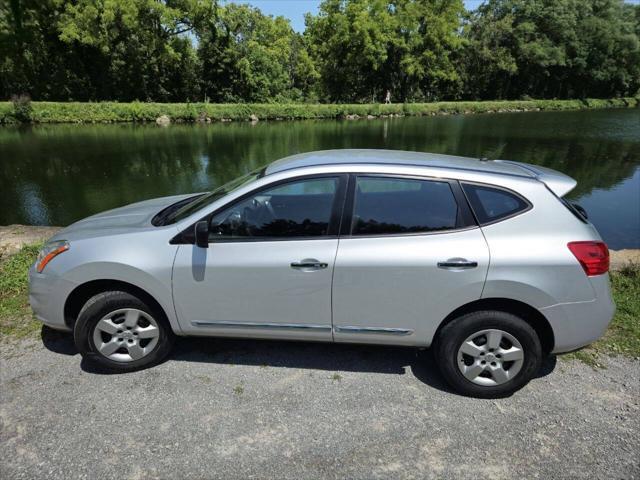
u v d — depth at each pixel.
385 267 2.84
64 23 38.75
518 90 72.94
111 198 13.54
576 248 2.79
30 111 36.38
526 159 21.17
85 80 43.62
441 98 68.94
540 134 33.19
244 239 2.98
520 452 2.55
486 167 3.11
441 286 2.83
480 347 2.95
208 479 2.34
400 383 3.16
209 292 3.03
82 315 3.09
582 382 3.18
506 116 54.41
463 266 2.78
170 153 23.05
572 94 76.44
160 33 44.75
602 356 3.50
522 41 65.62
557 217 2.84
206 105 43.84
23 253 5.36
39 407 2.87
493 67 65.69
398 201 2.91
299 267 2.91
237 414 2.83
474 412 2.88
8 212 11.83
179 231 3.04
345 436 2.65
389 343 3.05
